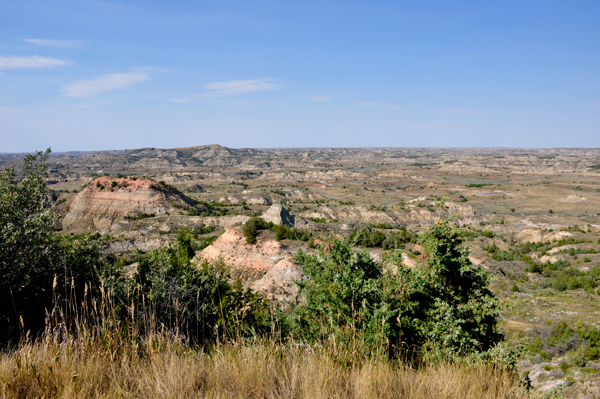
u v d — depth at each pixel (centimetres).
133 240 6106
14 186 1100
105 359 386
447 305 641
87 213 9012
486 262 4600
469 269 716
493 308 694
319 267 721
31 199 1123
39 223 1015
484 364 560
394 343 605
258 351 435
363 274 663
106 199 9194
